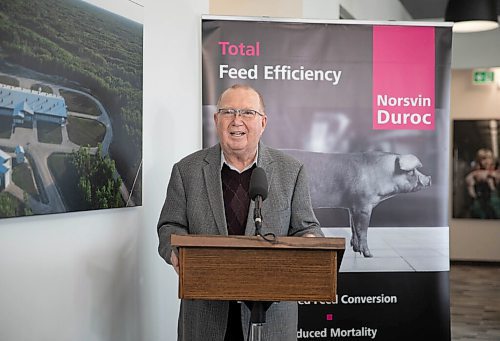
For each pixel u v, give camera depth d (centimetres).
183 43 407
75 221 292
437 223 454
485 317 752
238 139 289
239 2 583
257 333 238
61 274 282
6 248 246
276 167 302
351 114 448
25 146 249
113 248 326
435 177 454
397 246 452
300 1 571
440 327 454
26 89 249
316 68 446
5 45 237
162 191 379
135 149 338
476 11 736
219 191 296
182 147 407
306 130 445
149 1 357
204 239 224
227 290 225
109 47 311
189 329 293
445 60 455
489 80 1125
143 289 360
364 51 449
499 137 1134
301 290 225
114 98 316
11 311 249
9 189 240
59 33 271
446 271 455
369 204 449
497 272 1077
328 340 447
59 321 281
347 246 449
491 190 1139
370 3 740
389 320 452
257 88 440
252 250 224
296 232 301
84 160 289
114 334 329
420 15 995
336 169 448
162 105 378
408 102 452
